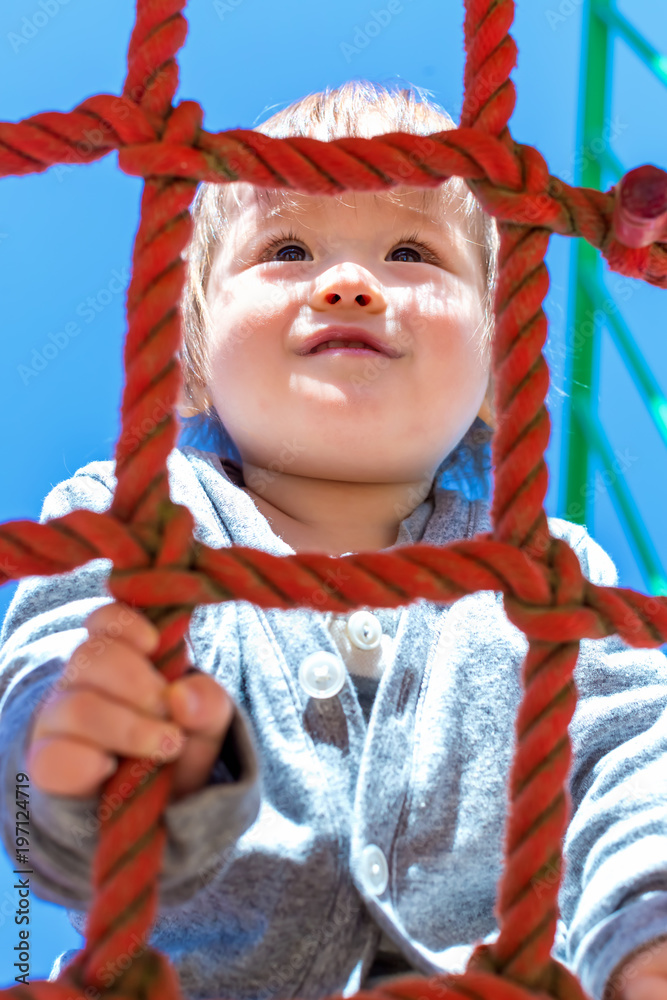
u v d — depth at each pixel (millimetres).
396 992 610
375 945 920
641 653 1197
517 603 687
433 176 757
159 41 725
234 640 1085
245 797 665
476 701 1100
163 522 640
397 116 1539
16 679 853
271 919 913
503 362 751
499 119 789
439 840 1004
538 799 669
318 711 1031
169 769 628
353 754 1018
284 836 944
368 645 1104
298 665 1065
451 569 671
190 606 648
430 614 1157
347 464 1263
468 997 605
